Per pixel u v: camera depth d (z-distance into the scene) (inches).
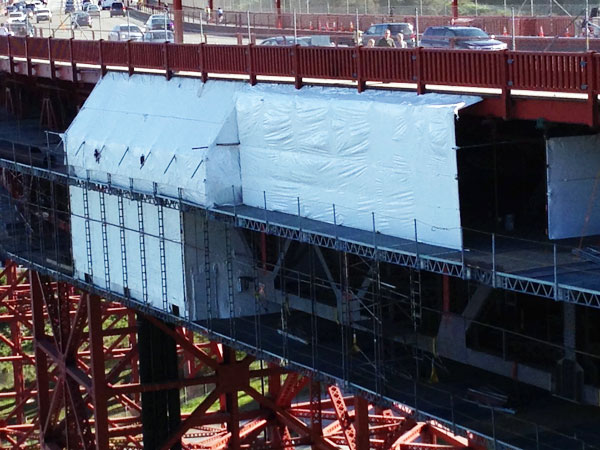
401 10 2650.1
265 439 2303.2
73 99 2409.0
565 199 1306.6
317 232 1428.4
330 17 2250.2
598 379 1235.9
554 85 1242.6
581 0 2289.6
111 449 2351.1
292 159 1551.4
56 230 2106.3
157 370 2032.5
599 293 1090.7
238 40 1947.6
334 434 2182.6
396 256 1307.8
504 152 1378.0
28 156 2208.4
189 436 2532.0
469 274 1222.9
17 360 2824.8
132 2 3786.9
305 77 1566.2
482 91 1328.7
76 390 2156.7
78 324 2119.8
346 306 1472.7
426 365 1425.9
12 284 2891.2
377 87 1470.2
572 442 1200.8
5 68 2645.2
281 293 1667.1
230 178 1658.5
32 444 2812.5
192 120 1742.1
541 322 1333.7
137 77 1972.2
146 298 1845.5
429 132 1323.8
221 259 1736.0
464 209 1380.4
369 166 1419.8
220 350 2230.6
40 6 4072.3
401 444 2139.5
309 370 1485.0
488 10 2458.2
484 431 1248.2
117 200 1893.5
